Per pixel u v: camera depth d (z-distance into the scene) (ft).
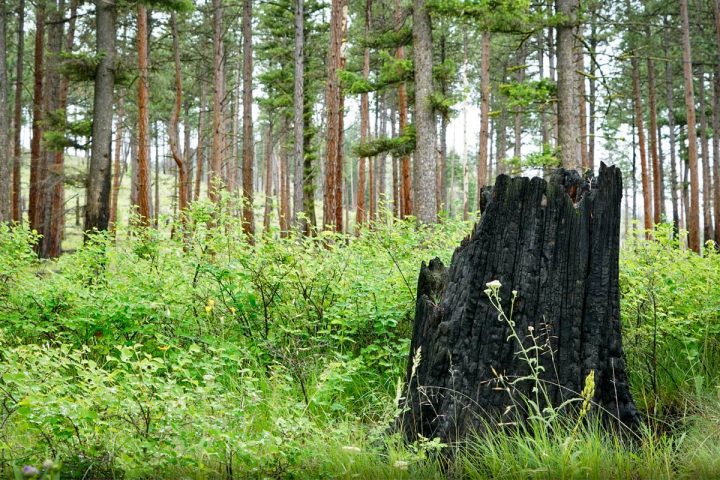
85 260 23.35
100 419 10.84
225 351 16.55
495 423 12.05
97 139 44.06
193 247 20.42
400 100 64.39
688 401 14.42
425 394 12.24
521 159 46.01
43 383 11.02
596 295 12.49
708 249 23.58
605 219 12.62
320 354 17.51
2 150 47.78
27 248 23.17
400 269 20.66
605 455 11.10
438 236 26.68
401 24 48.37
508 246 12.47
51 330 17.69
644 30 85.66
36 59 63.31
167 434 10.87
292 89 84.38
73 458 10.69
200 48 100.07
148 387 11.44
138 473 10.26
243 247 20.12
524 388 12.20
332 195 60.70
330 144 60.80
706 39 86.58
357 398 15.99
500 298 12.41
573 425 11.86
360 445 12.21
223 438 10.75
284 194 117.60
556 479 10.53
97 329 17.66
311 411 14.37
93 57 43.32
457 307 12.73
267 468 11.34
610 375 12.46
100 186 43.96
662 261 19.81
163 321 18.07
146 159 54.49
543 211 12.50
